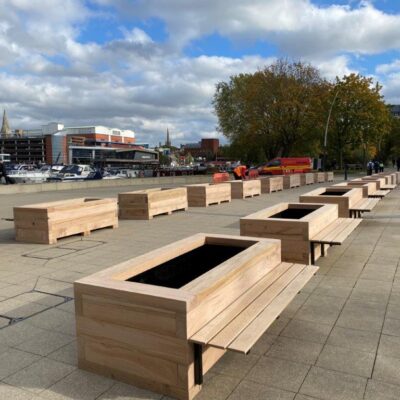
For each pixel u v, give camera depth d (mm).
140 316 3393
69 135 149250
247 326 3545
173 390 3340
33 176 41406
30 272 7121
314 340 4402
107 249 8867
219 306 3770
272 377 3680
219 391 3463
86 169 47656
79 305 3680
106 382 3566
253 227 7137
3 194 24000
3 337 4551
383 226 11180
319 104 47812
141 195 13148
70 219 9984
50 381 3629
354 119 52688
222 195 18203
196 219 13250
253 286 4547
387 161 89375
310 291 5961
